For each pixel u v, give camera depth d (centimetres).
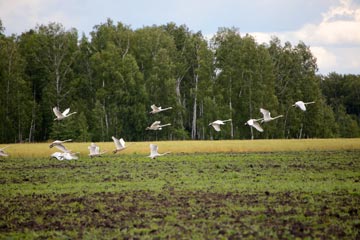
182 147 6688
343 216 2523
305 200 2927
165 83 9375
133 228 2352
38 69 9600
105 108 9425
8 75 8931
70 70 9425
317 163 4872
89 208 2803
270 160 5212
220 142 7544
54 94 9238
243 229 2297
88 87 9719
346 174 4038
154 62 9681
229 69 9531
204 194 3161
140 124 9356
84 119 8900
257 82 9531
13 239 2234
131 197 3102
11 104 8994
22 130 9088
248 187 3416
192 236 2198
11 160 5547
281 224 2378
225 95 9650
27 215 2667
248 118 9638
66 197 3173
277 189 3319
